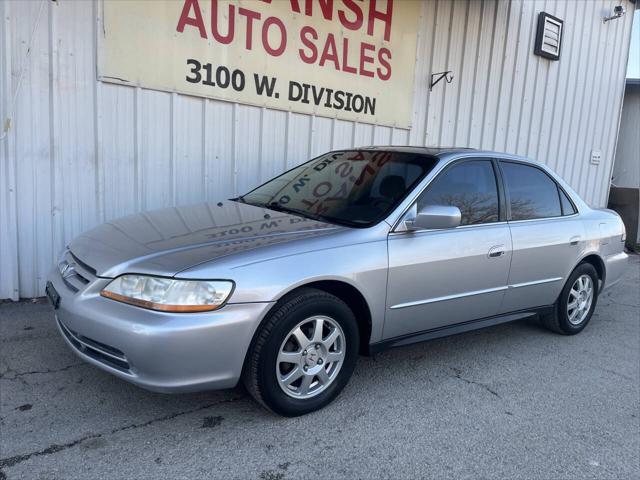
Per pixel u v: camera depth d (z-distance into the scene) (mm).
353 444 2920
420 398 3508
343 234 3252
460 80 8008
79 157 4785
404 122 7352
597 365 4320
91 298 2820
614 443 3135
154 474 2555
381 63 6855
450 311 3779
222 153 5652
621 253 5438
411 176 3768
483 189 4074
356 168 4145
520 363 4246
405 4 6926
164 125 5199
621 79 11117
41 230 4727
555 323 4871
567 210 4828
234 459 2711
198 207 3971
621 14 10133
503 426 3232
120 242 3156
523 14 8656
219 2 5285
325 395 3207
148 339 2582
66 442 2752
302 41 6000
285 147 6156
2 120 4391
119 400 3191
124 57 4832
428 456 2861
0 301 4656
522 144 9344
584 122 10500
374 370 3904
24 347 3797
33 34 4398
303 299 2967
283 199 4090
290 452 2805
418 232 3547
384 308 3367
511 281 4152
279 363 2965
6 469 2516
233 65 5512
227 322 2713
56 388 3275
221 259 2812
